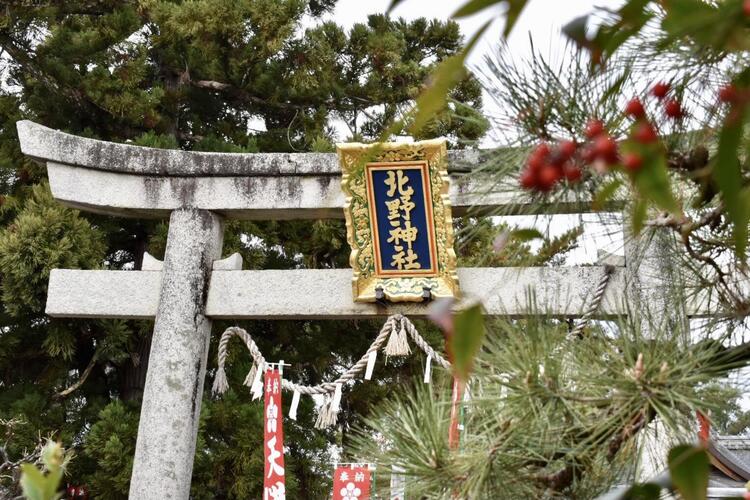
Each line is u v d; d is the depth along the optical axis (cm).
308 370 1356
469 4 72
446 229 631
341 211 691
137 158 715
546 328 230
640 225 107
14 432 1058
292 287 671
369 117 1454
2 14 1299
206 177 709
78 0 1337
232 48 1343
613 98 165
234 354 1209
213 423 1127
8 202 1211
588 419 214
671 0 81
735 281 245
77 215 1135
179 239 698
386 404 246
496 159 206
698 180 181
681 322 222
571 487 216
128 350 1220
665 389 201
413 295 639
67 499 1105
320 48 1359
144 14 1367
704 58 155
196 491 1110
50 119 1373
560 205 204
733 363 204
